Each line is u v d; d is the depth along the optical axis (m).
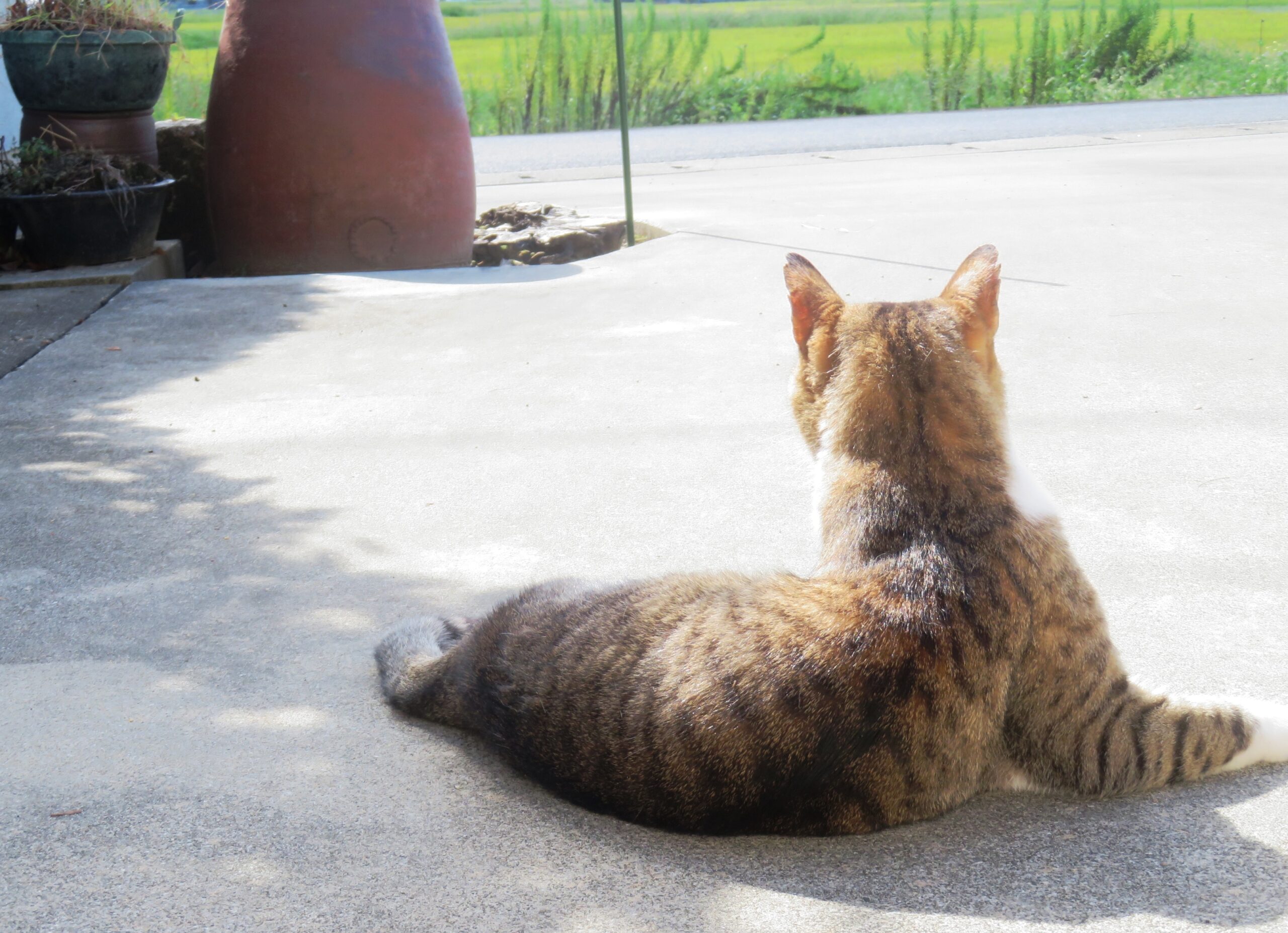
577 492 1.75
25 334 2.56
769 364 2.20
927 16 7.86
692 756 1.24
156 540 1.67
